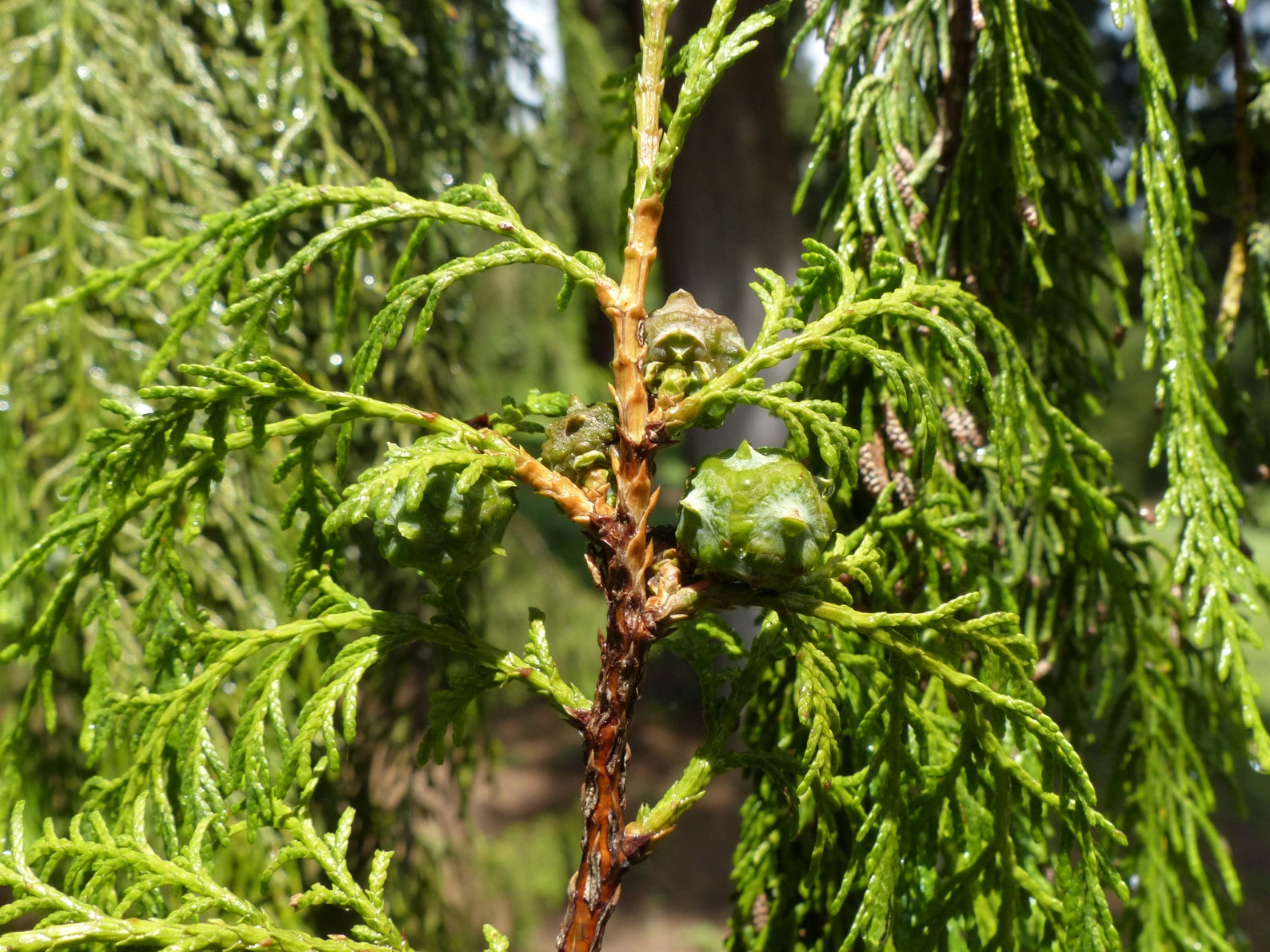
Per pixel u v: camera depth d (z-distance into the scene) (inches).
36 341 7.8
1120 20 5.4
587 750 4.6
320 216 8.6
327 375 9.1
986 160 5.9
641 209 4.7
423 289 4.7
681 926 23.0
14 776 6.2
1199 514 5.4
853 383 5.8
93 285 5.1
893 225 5.7
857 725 5.2
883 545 5.6
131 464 4.9
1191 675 6.3
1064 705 6.4
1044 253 6.1
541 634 4.9
